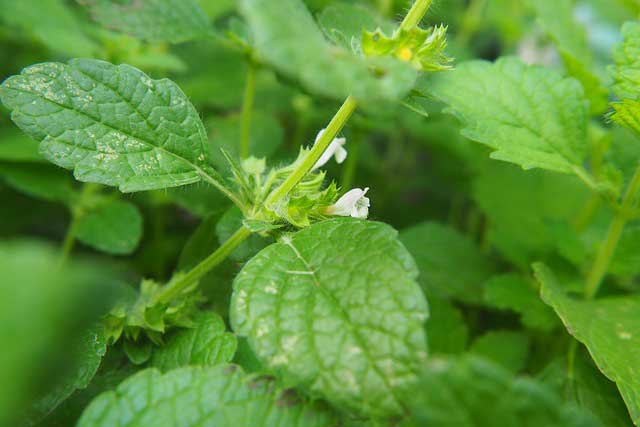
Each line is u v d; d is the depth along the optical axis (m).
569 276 0.26
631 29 0.22
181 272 0.22
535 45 0.37
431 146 0.35
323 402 0.18
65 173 0.28
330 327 0.17
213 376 0.18
